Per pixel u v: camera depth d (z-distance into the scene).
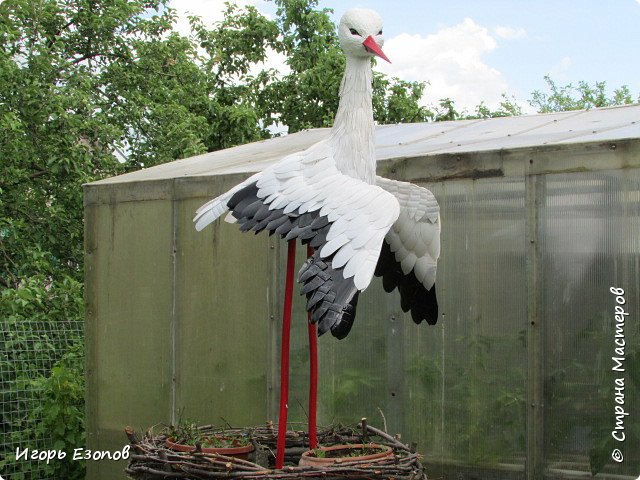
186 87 11.77
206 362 6.21
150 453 3.66
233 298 6.08
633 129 4.95
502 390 4.98
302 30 13.87
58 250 9.41
